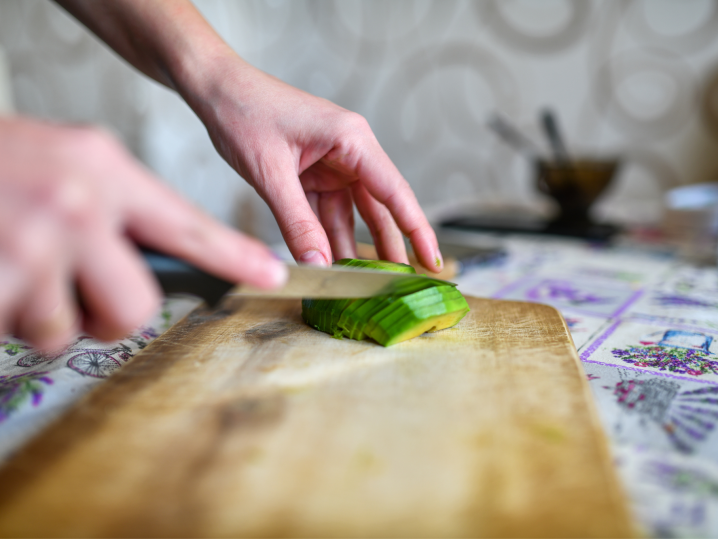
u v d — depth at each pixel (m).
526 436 0.21
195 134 1.13
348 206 0.40
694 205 0.60
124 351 0.30
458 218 0.67
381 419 0.22
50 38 1.22
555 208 0.75
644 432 0.22
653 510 0.18
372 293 0.28
